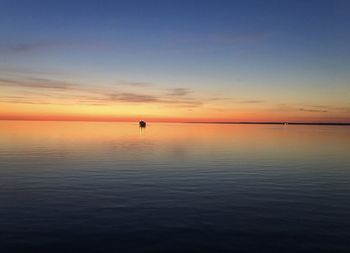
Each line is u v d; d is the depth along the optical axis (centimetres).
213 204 1548
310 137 7769
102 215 1364
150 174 2359
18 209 1434
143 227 1227
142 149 4362
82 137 7050
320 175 2350
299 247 1058
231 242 1095
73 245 1063
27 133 8356
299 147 4781
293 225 1259
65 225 1238
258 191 1828
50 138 6494
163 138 7119
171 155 3619
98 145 4994
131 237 1132
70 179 2144
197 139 6781
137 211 1426
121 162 2994
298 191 1833
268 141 6153
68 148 4388
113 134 8806
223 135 8731
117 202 1570
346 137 7812
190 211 1433
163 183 2034
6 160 3062
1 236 1127
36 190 1808
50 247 1046
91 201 1580
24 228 1203
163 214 1386
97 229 1202
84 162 2969
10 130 10162
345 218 1344
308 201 1614
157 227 1228
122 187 1908
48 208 1455
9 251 1013
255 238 1129
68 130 11044
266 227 1234
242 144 5366
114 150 4181
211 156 3525
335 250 1038
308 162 3059
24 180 2094
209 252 1022
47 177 2205
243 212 1423
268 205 1538
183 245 1070
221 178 2219
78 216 1346
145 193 1759
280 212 1424
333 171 2533
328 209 1473
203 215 1377
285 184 2025
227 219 1326
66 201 1575
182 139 6750
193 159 3253
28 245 1058
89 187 1900
